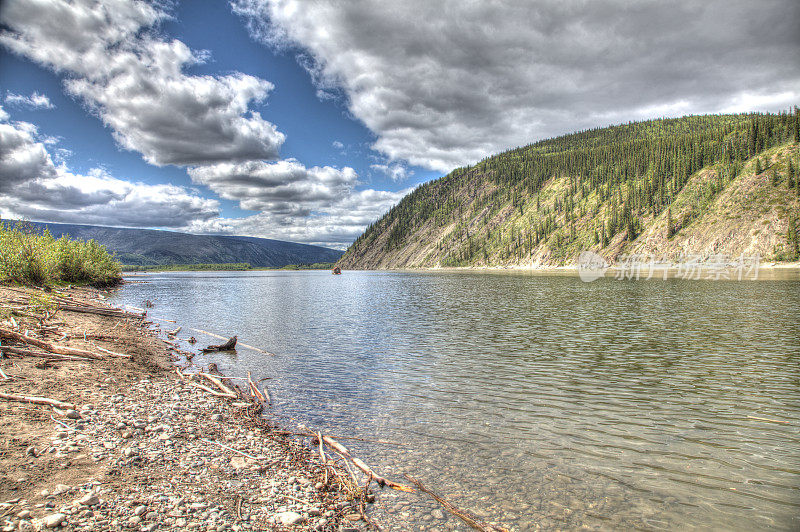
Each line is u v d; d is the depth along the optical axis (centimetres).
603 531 665
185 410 1148
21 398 978
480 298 5044
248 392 1439
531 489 804
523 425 1132
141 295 5812
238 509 668
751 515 710
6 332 1454
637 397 1345
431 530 666
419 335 2561
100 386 1230
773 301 3859
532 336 2433
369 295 6181
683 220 14562
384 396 1396
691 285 6203
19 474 648
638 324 2773
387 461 927
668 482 827
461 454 961
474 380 1566
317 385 1527
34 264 3381
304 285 10081
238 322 3256
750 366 1694
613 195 19325
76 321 2334
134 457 791
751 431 1072
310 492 770
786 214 11725
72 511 567
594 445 1002
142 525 567
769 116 18100
